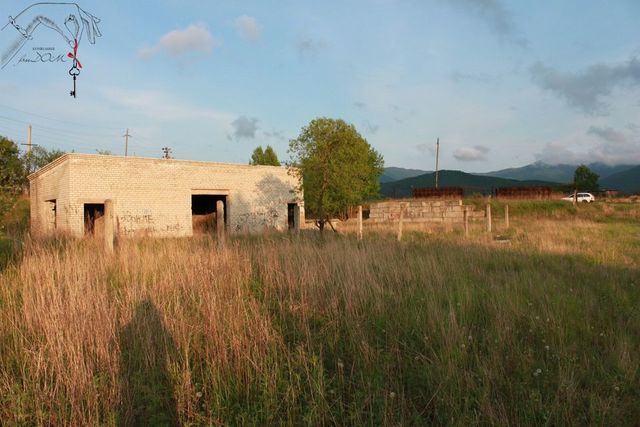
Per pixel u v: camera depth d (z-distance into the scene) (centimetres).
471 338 461
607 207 3338
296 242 1055
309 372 395
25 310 511
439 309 547
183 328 464
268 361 416
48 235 1288
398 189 4753
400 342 475
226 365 401
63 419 328
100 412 342
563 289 703
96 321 458
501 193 4031
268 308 581
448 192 4175
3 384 366
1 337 467
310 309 580
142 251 932
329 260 813
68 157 2045
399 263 827
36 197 2442
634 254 1198
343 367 419
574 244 1401
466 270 862
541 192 3909
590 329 532
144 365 412
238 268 759
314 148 1681
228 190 2584
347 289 621
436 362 409
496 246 1298
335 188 1653
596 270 909
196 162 2450
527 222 2705
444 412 339
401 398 356
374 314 559
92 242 1127
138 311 515
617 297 676
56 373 383
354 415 329
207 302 534
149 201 2275
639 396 370
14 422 323
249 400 363
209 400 356
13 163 807
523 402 353
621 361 417
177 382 371
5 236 1030
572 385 367
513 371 416
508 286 683
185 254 848
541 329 511
